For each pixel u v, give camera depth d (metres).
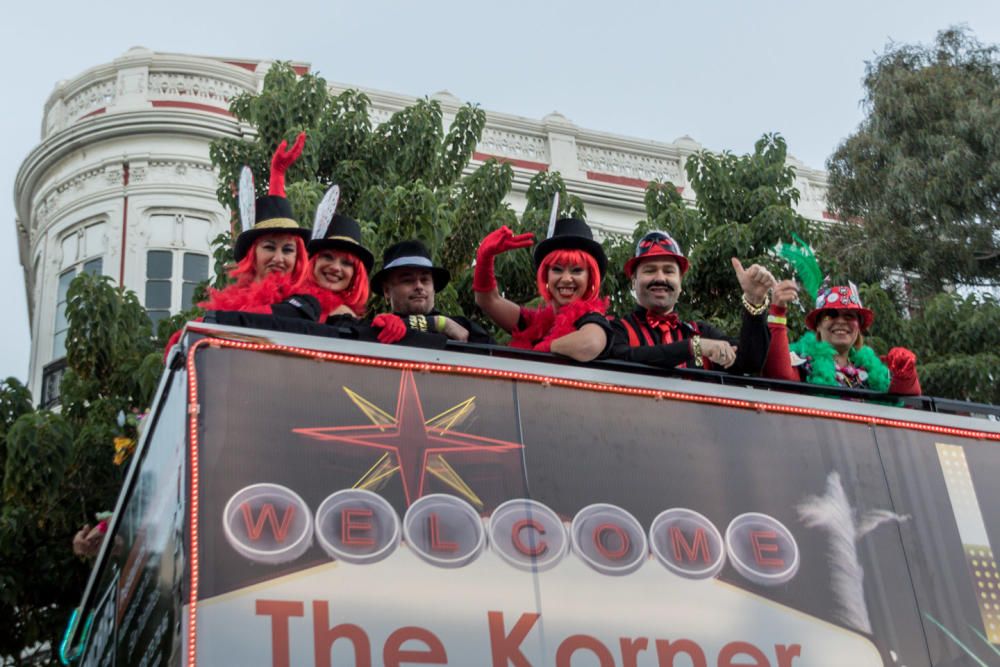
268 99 13.60
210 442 4.63
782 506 5.46
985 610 5.52
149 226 18.61
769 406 5.71
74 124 19.36
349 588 4.54
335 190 6.45
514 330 6.78
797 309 12.73
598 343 5.75
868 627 5.32
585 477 5.16
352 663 4.43
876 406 5.96
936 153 18.05
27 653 14.04
